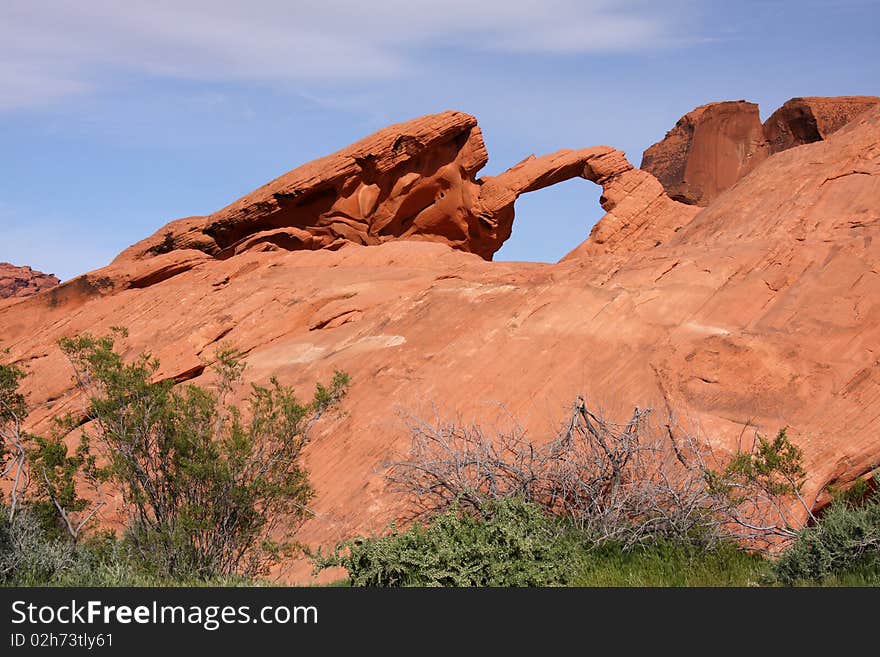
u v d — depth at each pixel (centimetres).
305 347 2266
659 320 1908
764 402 1645
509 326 1972
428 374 1905
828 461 1524
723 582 998
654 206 3666
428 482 1262
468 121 3694
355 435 1797
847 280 1841
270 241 3469
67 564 1158
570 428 1209
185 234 3538
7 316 3144
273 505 1366
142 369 1387
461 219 3769
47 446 1373
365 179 3609
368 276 2692
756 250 2031
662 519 1100
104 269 3191
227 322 2492
